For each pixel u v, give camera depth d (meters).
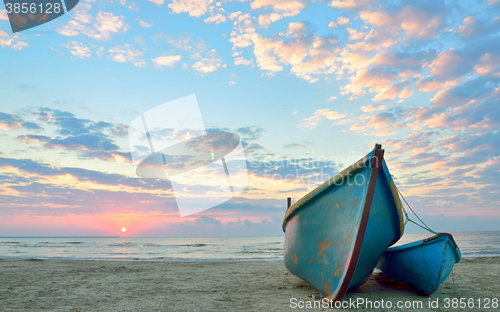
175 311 4.32
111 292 5.79
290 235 5.57
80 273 8.59
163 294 5.61
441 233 4.98
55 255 20.47
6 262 11.40
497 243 32.47
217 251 26.48
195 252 25.08
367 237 4.38
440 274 4.89
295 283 6.85
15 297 5.22
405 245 5.45
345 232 4.35
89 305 4.70
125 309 4.44
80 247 32.38
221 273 8.88
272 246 34.03
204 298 5.22
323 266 4.68
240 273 8.87
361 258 4.54
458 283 6.58
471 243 33.22
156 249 29.45
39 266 10.16
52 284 6.63
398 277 5.92
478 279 7.11
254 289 6.12
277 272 9.05
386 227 4.61
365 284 6.38
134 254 22.48
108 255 20.97
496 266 9.64
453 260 5.23
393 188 4.42
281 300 5.00
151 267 10.57
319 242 4.75
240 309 4.42
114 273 8.77
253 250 27.14
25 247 31.44
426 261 5.05
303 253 5.08
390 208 4.54
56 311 4.32
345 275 4.21
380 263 6.47
